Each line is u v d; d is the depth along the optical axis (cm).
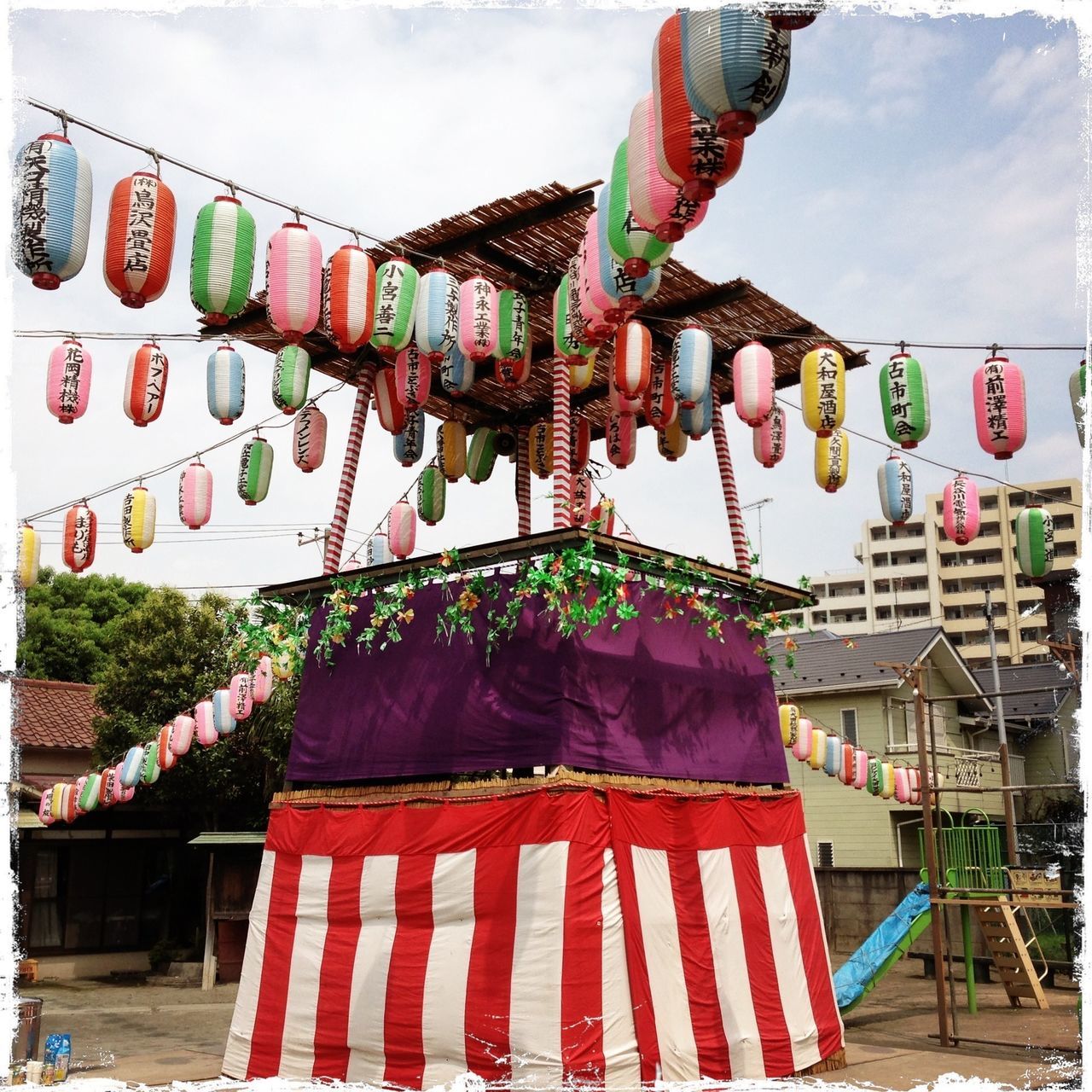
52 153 671
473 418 1338
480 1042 862
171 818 2392
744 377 952
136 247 716
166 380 939
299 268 819
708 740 1067
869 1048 1215
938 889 1284
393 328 891
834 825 2833
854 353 1191
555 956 841
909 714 2895
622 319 803
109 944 2272
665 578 1044
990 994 1820
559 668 932
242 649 1165
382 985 940
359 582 1080
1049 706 3112
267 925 1046
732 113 489
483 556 991
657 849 947
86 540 1126
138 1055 1198
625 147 708
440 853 945
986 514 6988
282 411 947
